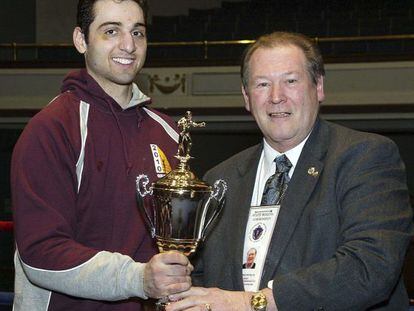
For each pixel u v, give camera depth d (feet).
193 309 6.86
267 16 42.01
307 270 6.93
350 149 7.48
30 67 38.40
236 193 8.14
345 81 35.45
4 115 38.68
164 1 49.34
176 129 8.52
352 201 7.18
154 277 6.68
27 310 7.57
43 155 7.40
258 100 7.66
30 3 46.32
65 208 7.39
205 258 8.06
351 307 6.79
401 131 35.55
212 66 37.09
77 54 39.91
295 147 7.84
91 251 7.09
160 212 7.28
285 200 7.54
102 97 7.88
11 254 37.11
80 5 7.84
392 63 34.81
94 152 7.68
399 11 40.32
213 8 45.57
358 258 6.82
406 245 7.07
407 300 7.76
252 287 7.39
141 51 7.88
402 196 7.30
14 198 7.38
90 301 7.57
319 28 39.91
